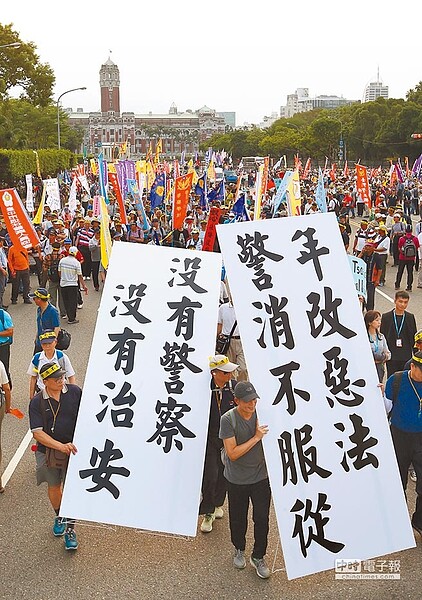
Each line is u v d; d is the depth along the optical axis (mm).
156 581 5535
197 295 6293
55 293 14695
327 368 5832
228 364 5820
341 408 5746
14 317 14938
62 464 5902
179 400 5949
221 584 5496
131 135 172375
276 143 95188
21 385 10523
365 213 35438
